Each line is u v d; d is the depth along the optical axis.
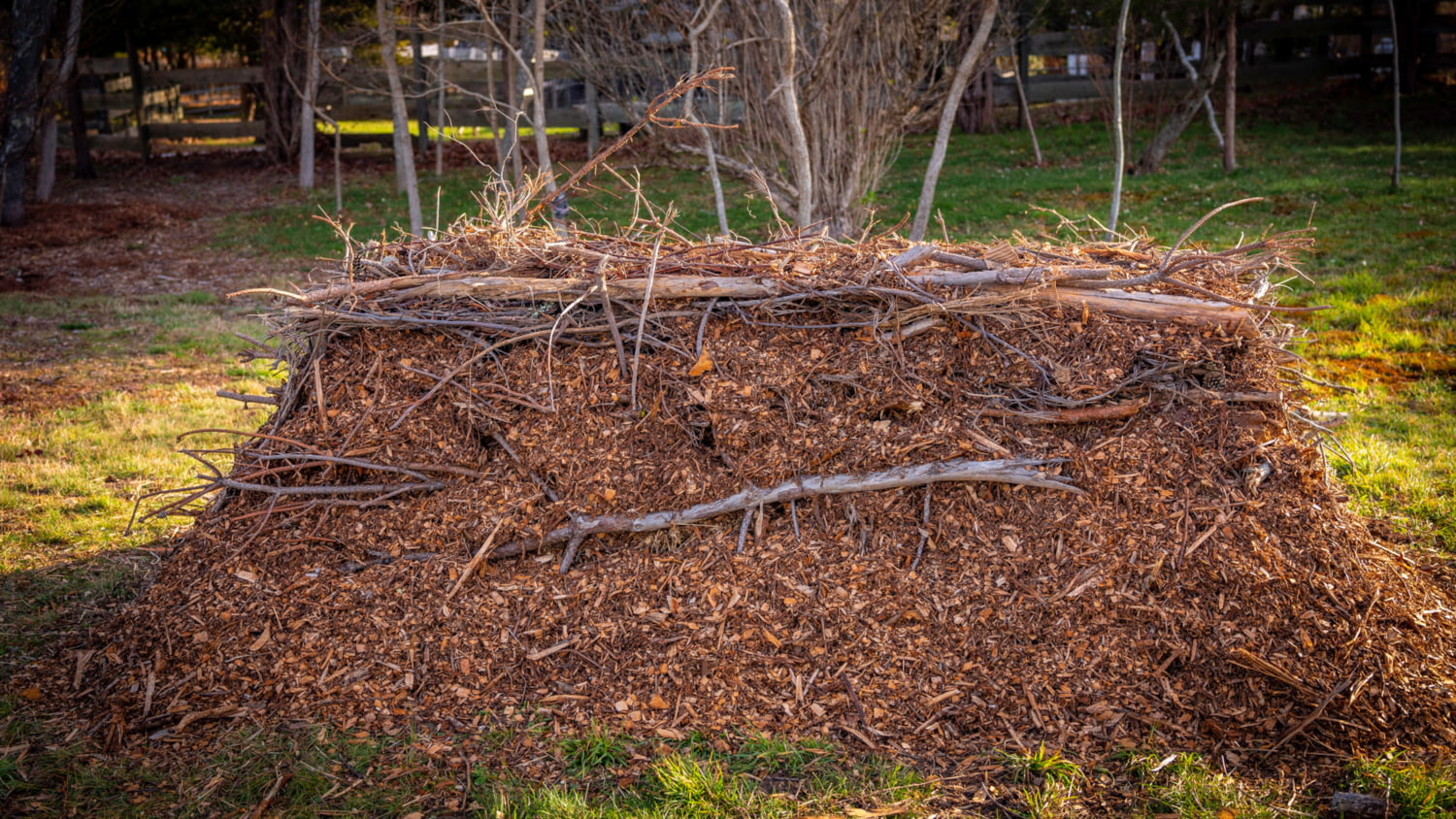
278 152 22.28
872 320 4.11
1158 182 14.87
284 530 4.02
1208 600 3.61
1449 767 3.18
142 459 6.37
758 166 9.80
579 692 3.59
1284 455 3.95
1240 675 3.48
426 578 3.86
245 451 4.16
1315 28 20.55
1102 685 3.50
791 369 4.05
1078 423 4.00
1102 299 4.09
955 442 3.92
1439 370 7.32
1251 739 3.33
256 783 3.22
